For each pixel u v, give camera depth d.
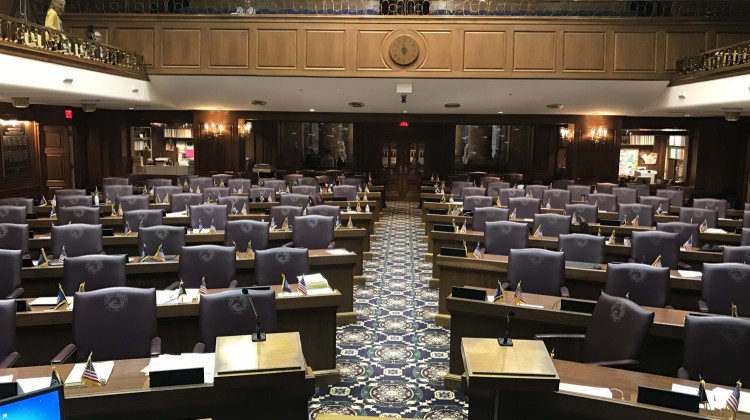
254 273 5.41
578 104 12.98
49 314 3.97
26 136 13.26
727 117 11.66
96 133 15.19
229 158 15.68
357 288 7.37
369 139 17.95
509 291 4.67
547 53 10.93
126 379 2.97
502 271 5.43
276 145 17.94
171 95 12.59
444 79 11.18
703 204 9.55
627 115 14.69
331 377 4.56
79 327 3.58
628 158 18.06
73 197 8.91
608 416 2.79
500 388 2.83
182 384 2.89
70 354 3.42
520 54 10.94
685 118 15.20
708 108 10.73
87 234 6.02
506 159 18.33
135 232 6.86
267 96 12.86
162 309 4.12
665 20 10.80
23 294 5.11
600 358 3.60
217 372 2.84
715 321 3.32
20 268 4.79
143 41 11.31
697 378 3.31
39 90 8.38
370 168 18.11
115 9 12.84
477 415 3.27
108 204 9.57
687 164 15.85
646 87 11.37
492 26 10.89
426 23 10.91
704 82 9.89
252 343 3.15
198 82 11.76
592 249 5.52
